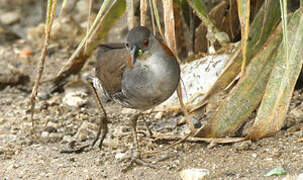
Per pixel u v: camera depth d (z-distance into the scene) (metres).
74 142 10.70
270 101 9.14
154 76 8.53
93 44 11.76
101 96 12.98
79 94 13.10
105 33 11.41
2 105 12.95
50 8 8.66
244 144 9.64
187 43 12.95
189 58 12.00
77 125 11.66
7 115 12.33
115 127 11.37
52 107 12.62
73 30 16.09
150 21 13.46
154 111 11.38
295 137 9.85
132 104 9.13
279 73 9.16
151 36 8.46
